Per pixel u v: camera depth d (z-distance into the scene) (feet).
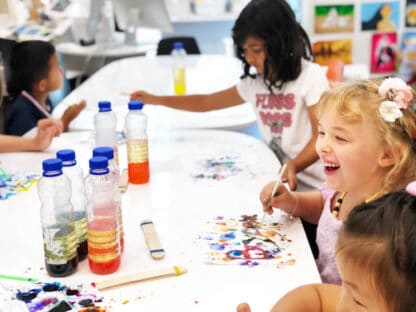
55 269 3.57
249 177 5.32
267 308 3.26
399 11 10.48
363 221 2.46
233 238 4.11
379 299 2.36
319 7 10.22
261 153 6.03
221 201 4.76
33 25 12.00
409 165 3.79
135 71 10.15
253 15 5.77
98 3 11.95
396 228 2.32
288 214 4.55
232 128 7.12
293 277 3.59
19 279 3.57
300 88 6.09
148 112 7.66
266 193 4.54
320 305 3.32
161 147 6.26
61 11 12.59
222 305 3.29
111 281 3.51
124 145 6.23
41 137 6.07
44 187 3.57
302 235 4.17
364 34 10.52
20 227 4.32
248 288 3.46
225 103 6.93
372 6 10.36
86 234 3.78
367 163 3.92
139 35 13.58
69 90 11.32
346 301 2.55
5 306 3.28
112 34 12.53
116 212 3.62
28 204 4.76
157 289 3.46
